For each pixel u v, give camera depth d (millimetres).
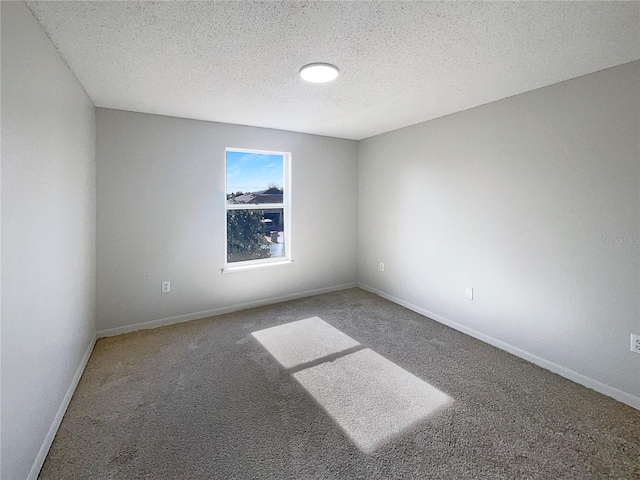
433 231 3611
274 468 1615
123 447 1741
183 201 3502
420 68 2215
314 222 4453
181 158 3463
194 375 2477
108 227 3141
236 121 3615
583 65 2150
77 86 2400
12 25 1385
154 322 3416
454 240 3367
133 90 2635
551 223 2537
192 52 1989
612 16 1601
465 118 3193
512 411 2057
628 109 2096
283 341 3074
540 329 2641
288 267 4285
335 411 2061
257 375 2482
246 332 3277
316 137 4375
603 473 1580
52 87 1854
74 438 1800
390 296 4301
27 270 1509
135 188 3246
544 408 2088
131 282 3281
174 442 1785
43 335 1687
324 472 1591
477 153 3092
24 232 1481
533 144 2633
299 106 3070
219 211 3721
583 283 2359
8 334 1321
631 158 2094
